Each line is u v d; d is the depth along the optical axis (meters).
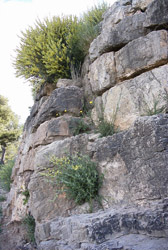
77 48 6.52
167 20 4.41
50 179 4.70
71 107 5.66
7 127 23.08
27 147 6.77
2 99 23.80
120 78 4.92
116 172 3.92
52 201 4.55
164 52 4.20
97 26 6.27
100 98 5.36
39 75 6.64
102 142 4.25
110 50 5.26
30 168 6.21
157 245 2.61
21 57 6.83
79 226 3.49
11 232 5.61
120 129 4.67
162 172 3.23
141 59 4.51
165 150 3.25
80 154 4.71
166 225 2.81
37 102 6.96
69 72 6.64
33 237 4.84
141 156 3.53
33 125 6.27
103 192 4.12
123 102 4.69
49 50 6.27
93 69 5.58
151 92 4.25
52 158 4.77
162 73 4.15
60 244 3.82
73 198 4.45
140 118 3.63
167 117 3.42
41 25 6.87
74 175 4.36
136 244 2.77
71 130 5.35
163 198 3.18
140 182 3.50
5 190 9.91
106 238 3.18
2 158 21.36
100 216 3.42
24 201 6.03
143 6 5.26
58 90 5.75
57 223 4.14
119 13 5.54
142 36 4.79
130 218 3.16
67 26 6.82
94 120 5.44
